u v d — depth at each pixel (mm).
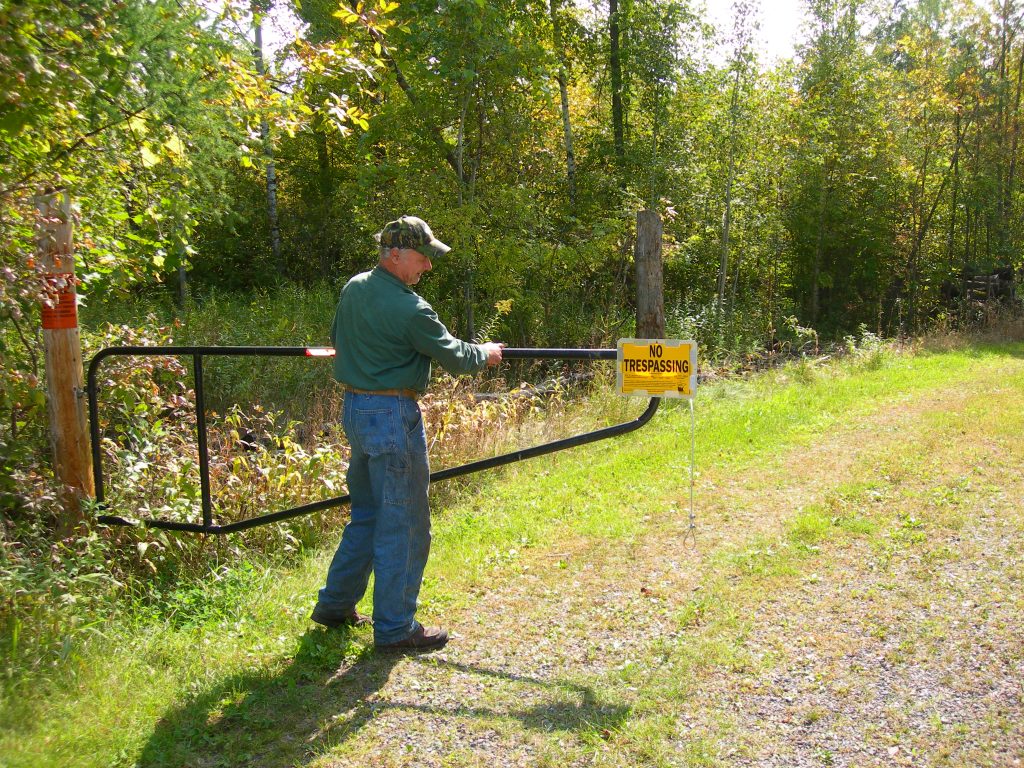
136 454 5238
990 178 19625
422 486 3586
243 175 17312
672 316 13914
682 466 6613
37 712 2986
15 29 3434
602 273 14375
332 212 17922
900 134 18891
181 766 2799
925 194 20469
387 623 3561
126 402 5242
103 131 4539
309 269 18688
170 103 4414
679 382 3695
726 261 16766
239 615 4043
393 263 3486
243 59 4988
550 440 7551
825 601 3982
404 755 2852
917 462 6289
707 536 4984
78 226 5355
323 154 18281
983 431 7117
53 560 3908
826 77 18203
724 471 6445
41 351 5070
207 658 3547
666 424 8227
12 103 3588
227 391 8930
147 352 4223
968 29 19812
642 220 3689
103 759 2787
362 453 3605
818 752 2812
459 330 13320
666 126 16422
